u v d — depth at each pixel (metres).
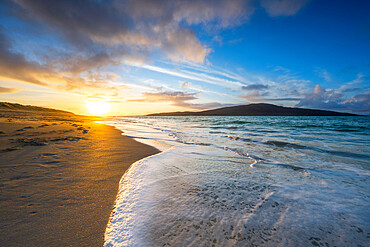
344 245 1.64
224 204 2.34
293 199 2.53
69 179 2.99
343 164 4.43
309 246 1.62
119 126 18.44
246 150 6.11
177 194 2.61
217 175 3.48
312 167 4.15
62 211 2.03
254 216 2.08
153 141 8.01
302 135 11.15
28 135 7.10
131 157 4.71
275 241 1.68
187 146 6.81
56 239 1.60
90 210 2.09
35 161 3.82
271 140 8.67
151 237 1.69
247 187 2.92
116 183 2.91
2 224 1.74
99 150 5.38
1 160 3.75
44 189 2.56
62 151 4.88
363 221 2.01
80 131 10.13
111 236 1.68
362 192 2.80
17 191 2.45
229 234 1.76
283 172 3.76
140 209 2.16
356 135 11.27
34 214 1.94
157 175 3.40
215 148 6.43
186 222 1.94
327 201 2.49
